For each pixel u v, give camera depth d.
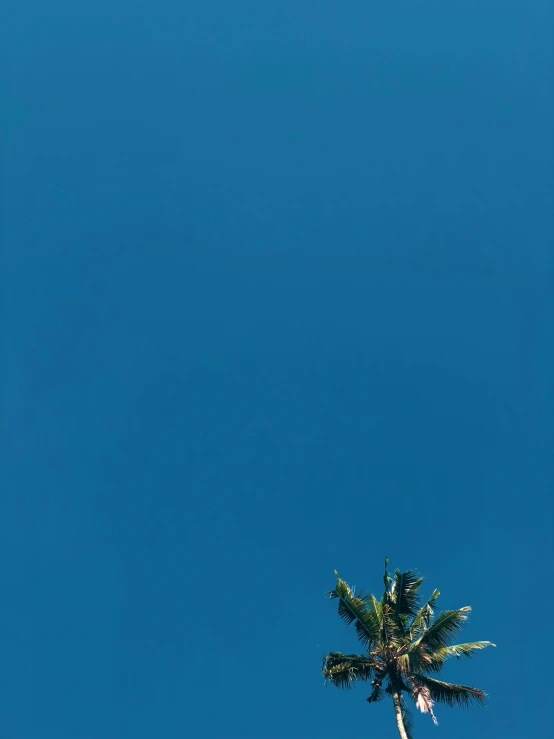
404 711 23.72
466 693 23.94
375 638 25.33
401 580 26.12
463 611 24.25
